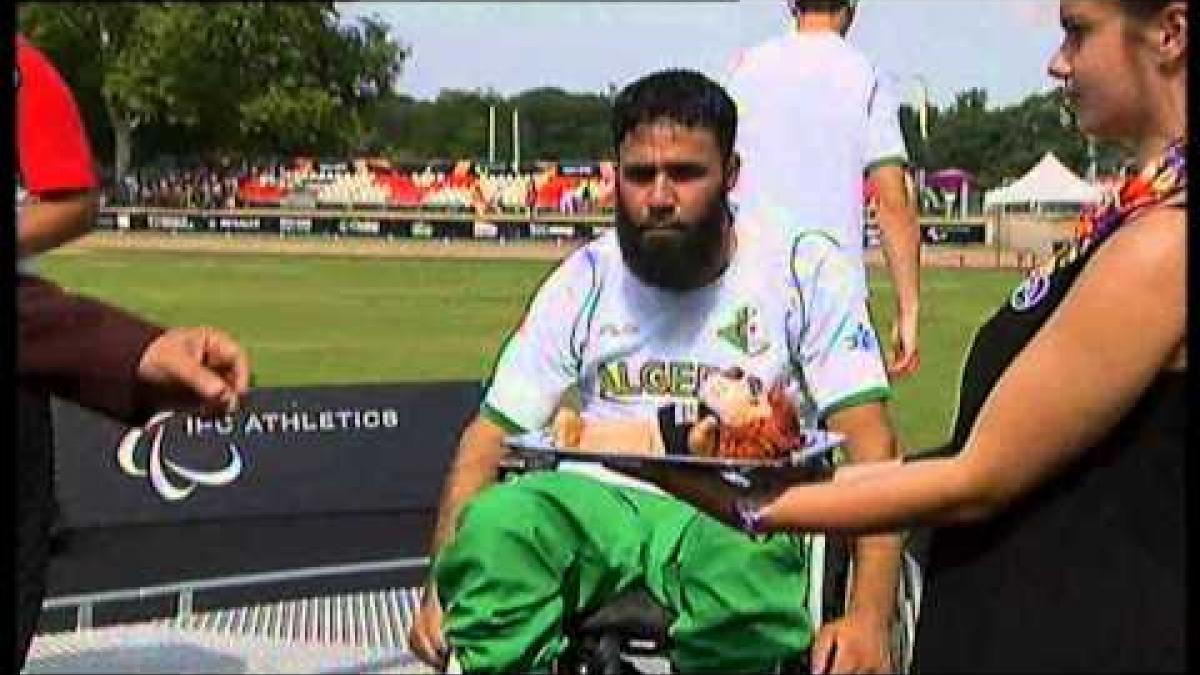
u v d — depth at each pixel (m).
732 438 2.26
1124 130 1.89
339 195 31.20
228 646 5.20
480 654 2.73
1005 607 1.93
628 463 2.26
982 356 2.06
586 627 2.80
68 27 45.69
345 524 6.23
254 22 47.22
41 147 3.09
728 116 2.98
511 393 3.12
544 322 3.12
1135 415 1.85
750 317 3.02
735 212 3.09
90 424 5.50
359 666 5.02
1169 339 1.81
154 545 5.81
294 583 5.79
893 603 2.77
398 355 13.39
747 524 2.12
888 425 3.01
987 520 1.94
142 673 4.89
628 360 3.06
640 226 2.98
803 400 3.05
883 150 3.96
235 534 6.06
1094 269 1.85
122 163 45.66
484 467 3.15
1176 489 1.83
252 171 34.44
